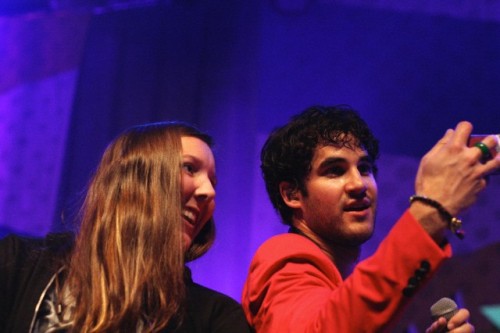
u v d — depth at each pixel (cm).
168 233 211
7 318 203
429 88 630
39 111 685
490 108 616
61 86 688
